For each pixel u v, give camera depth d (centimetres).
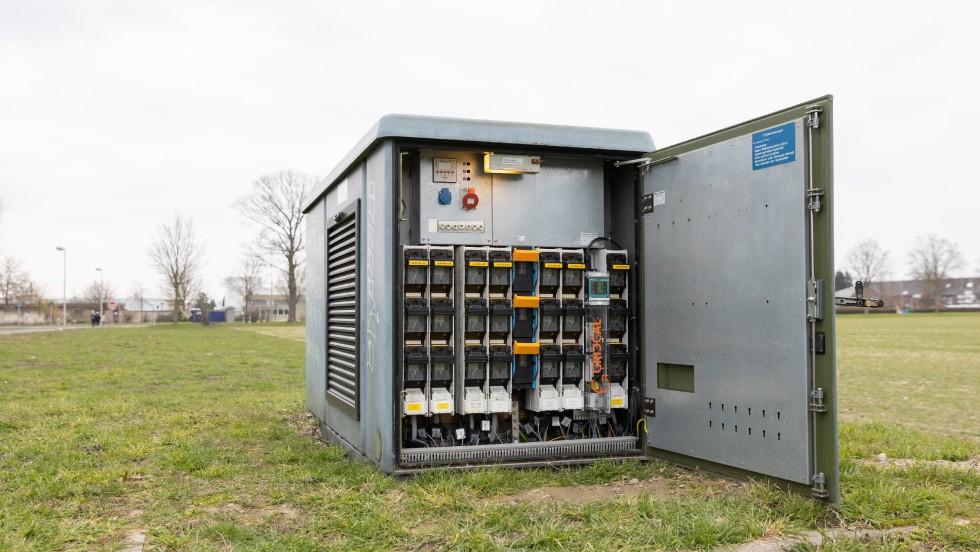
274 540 420
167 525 458
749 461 527
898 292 10169
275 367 1822
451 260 630
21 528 441
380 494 521
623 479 573
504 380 651
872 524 441
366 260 644
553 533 417
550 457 612
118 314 8431
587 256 673
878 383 1457
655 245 621
